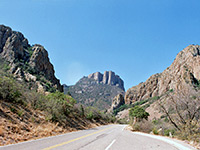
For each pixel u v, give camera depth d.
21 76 66.69
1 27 104.00
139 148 8.27
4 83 16.38
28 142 8.70
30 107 18.08
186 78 119.44
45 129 13.95
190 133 14.94
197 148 9.12
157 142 11.40
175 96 19.23
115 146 8.45
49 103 20.50
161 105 20.88
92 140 10.48
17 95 17.17
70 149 7.01
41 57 108.88
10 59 84.81
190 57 143.75
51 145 7.86
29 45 120.50
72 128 20.81
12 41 98.25
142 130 26.86
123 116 150.25
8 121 11.62
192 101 17.66
